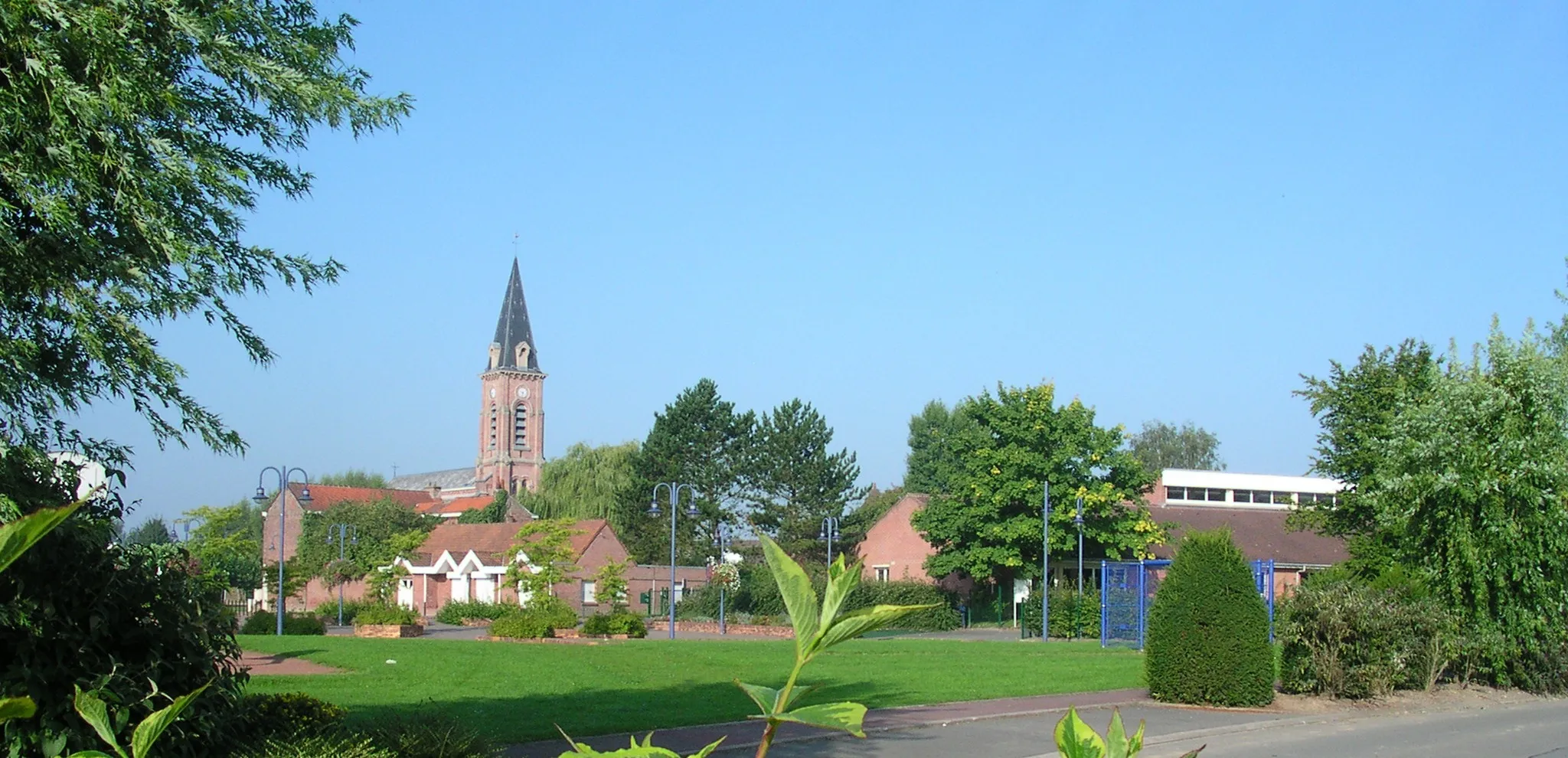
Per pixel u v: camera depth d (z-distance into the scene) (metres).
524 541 54.69
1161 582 21.33
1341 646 21.19
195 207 7.95
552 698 19.41
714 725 16.33
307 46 8.59
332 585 67.56
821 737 15.59
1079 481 53.19
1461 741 17.06
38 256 7.14
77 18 7.09
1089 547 55.53
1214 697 20.03
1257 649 20.09
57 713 7.09
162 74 7.93
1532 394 22.98
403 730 10.02
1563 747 16.61
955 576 61.66
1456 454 23.00
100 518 7.97
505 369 141.00
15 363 6.89
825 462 71.12
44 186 7.12
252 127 8.68
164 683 7.92
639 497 73.38
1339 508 36.88
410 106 8.73
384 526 72.88
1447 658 22.33
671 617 41.78
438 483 156.50
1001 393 54.16
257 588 55.22
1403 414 24.58
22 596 7.09
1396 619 21.61
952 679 24.36
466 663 26.22
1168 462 114.56
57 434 7.70
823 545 69.62
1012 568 56.75
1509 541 22.38
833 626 1.74
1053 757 14.34
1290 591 23.38
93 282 7.54
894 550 67.00
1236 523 60.50
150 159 7.55
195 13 7.83
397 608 41.56
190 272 7.45
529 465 141.25
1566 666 22.52
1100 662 30.19
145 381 7.47
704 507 70.50
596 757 2.04
